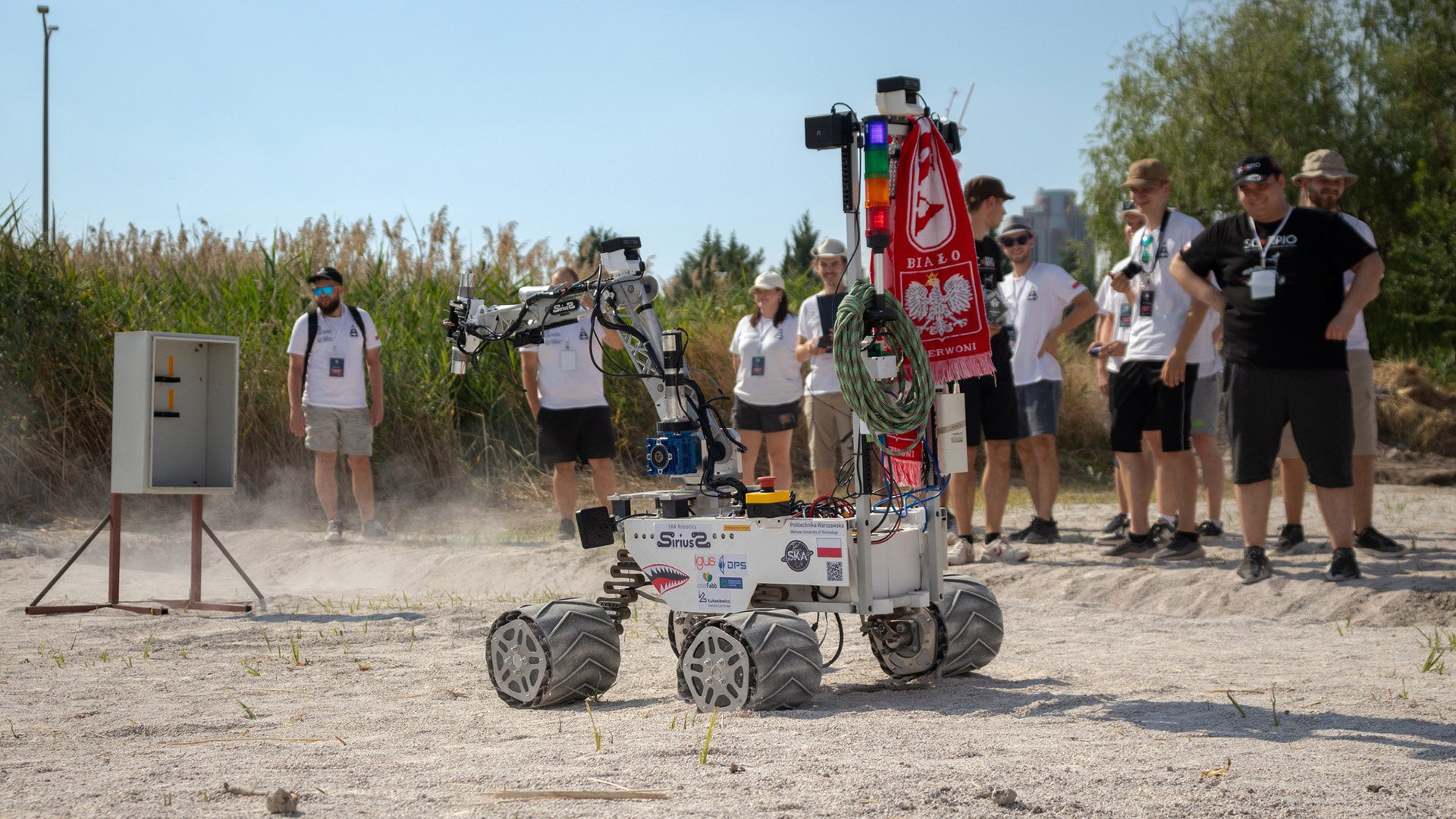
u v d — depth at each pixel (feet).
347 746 17.46
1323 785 14.49
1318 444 30.66
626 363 45.34
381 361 60.59
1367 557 35.42
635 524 21.97
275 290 65.31
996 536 39.14
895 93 20.79
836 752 16.40
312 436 46.03
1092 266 138.51
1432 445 89.66
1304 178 36.04
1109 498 63.21
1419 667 23.48
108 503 56.34
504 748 17.17
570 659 20.45
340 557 43.42
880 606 20.30
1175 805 13.66
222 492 33.47
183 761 16.34
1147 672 23.39
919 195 21.26
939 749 16.51
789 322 43.24
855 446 20.29
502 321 23.41
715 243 161.17
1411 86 129.39
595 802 13.96
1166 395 35.76
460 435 62.75
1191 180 130.41
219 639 27.76
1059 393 41.16
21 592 36.68
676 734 17.79
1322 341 30.40
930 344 21.43
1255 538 32.14
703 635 19.89
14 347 56.54
